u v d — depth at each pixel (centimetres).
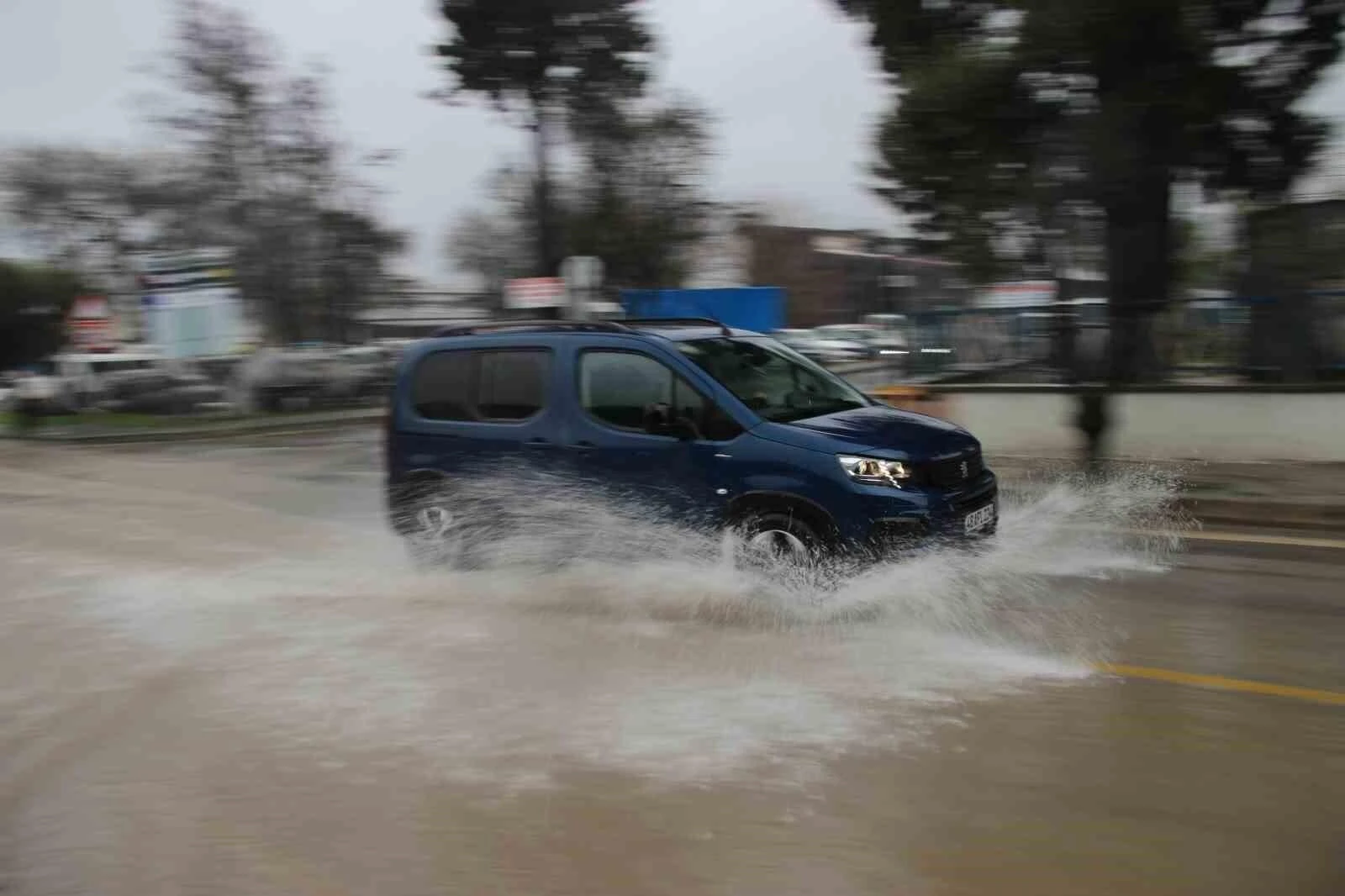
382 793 408
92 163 4166
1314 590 667
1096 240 1260
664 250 3120
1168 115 1127
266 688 532
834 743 441
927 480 629
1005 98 1194
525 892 333
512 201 3094
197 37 2833
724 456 660
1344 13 1099
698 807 387
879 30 1418
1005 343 1290
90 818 395
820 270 5788
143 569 831
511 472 745
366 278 3322
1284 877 326
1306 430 1119
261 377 2731
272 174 3031
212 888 341
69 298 6028
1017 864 338
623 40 2961
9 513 1162
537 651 579
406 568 805
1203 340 1169
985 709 475
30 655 603
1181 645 561
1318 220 1151
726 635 600
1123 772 403
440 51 2933
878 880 332
